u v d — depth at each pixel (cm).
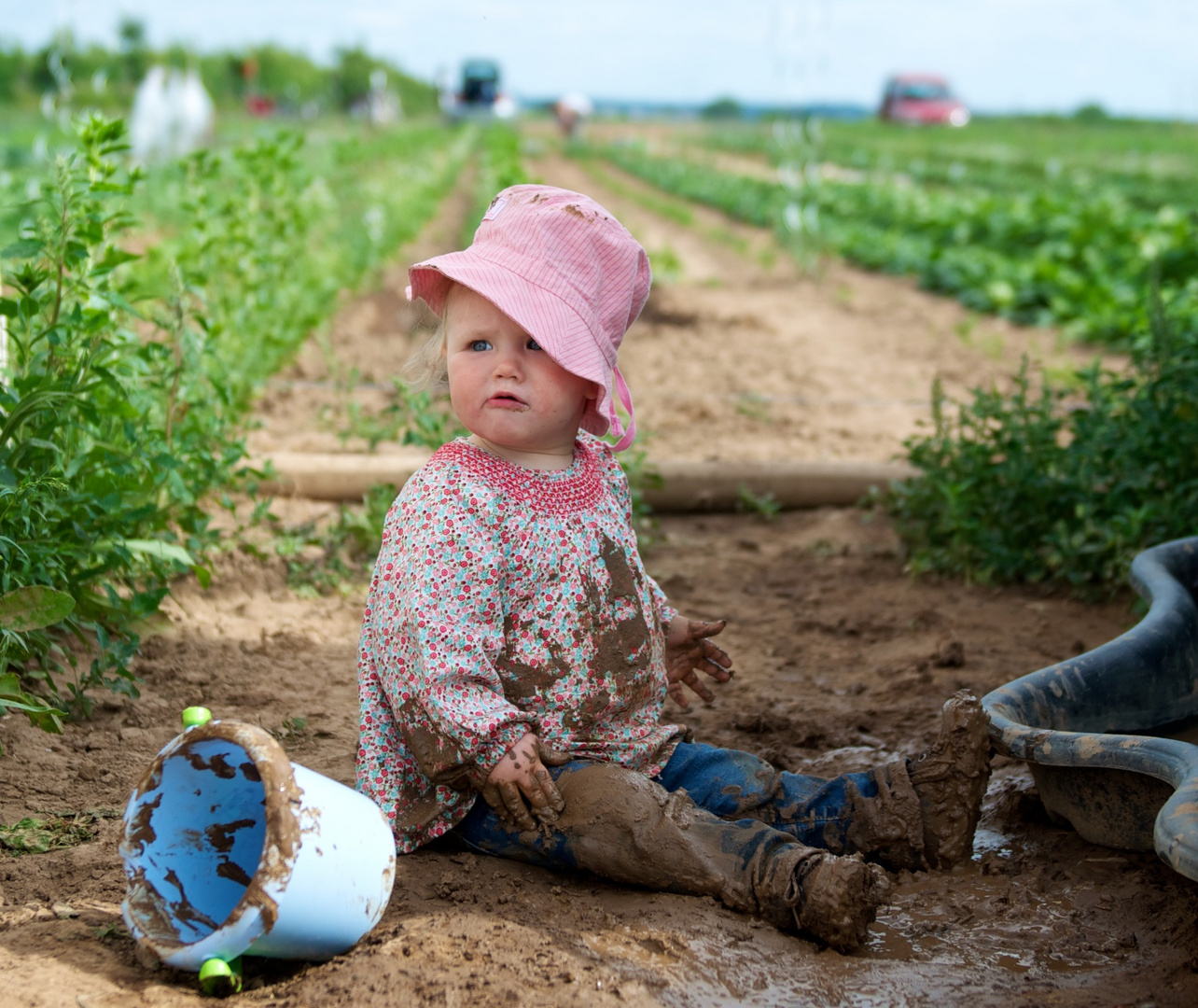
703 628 271
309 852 193
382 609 232
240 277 672
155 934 196
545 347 229
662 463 558
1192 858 190
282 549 445
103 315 354
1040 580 464
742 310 1123
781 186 1781
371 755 239
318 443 578
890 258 1404
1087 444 469
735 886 227
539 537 237
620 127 6500
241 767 207
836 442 659
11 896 226
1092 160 3075
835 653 397
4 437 317
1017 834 271
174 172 920
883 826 245
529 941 213
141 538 375
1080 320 991
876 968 216
